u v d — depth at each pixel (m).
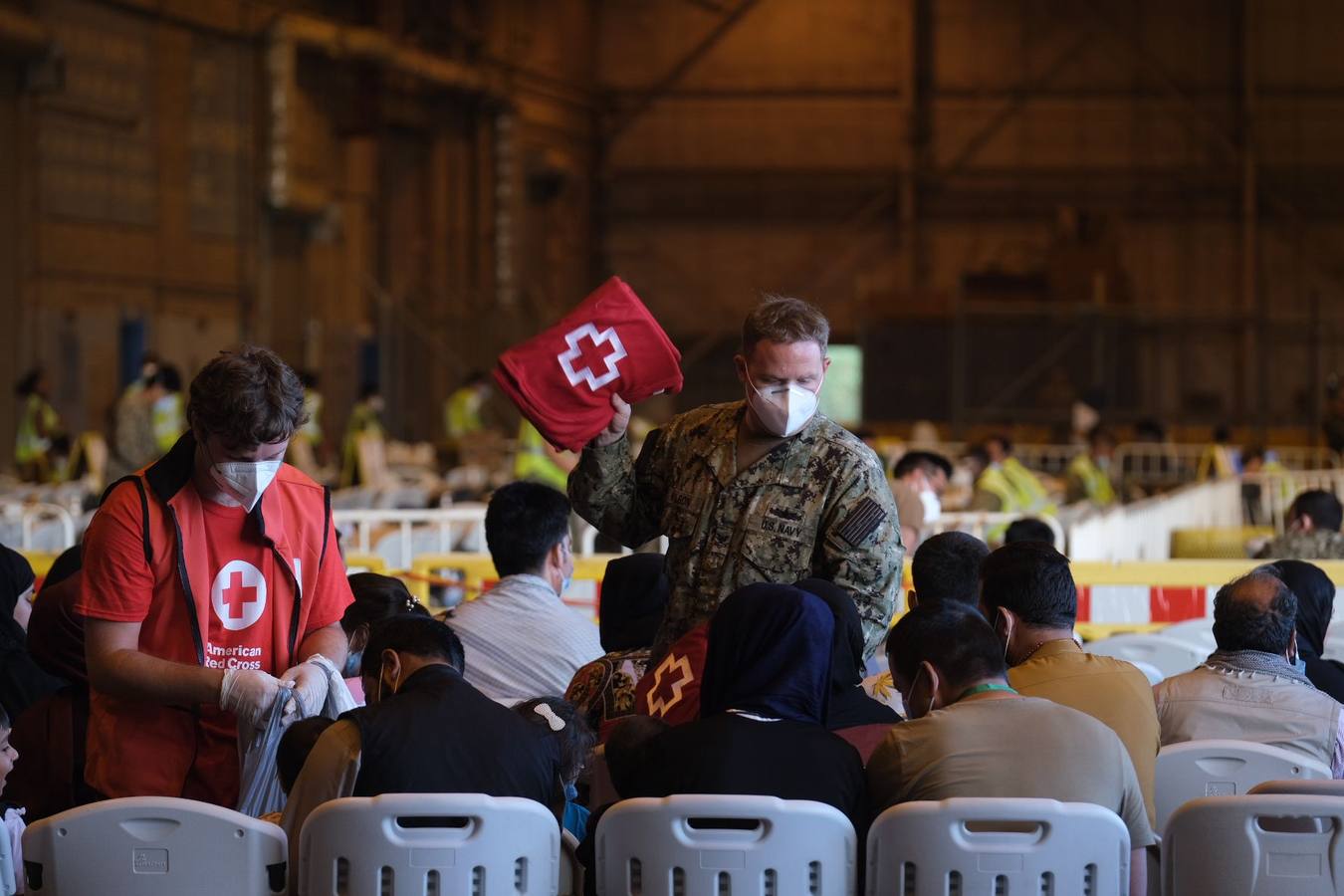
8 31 17.09
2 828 3.26
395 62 23.28
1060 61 30.28
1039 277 26.59
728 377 29.97
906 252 30.25
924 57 30.58
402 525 8.82
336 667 3.45
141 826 3.15
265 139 21.69
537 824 3.12
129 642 3.32
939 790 3.26
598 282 30.98
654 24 30.98
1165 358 29.33
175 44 20.34
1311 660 4.57
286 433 3.21
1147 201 30.06
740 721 3.25
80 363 18.84
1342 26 29.61
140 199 19.81
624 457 3.82
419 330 24.62
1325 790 3.24
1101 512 11.64
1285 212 29.59
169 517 3.34
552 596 4.67
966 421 23.92
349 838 3.08
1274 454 18.33
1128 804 3.32
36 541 9.95
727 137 30.86
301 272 22.77
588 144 30.62
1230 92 29.94
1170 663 5.34
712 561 3.70
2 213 17.80
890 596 3.69
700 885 3.10
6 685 4.65
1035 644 3.82
